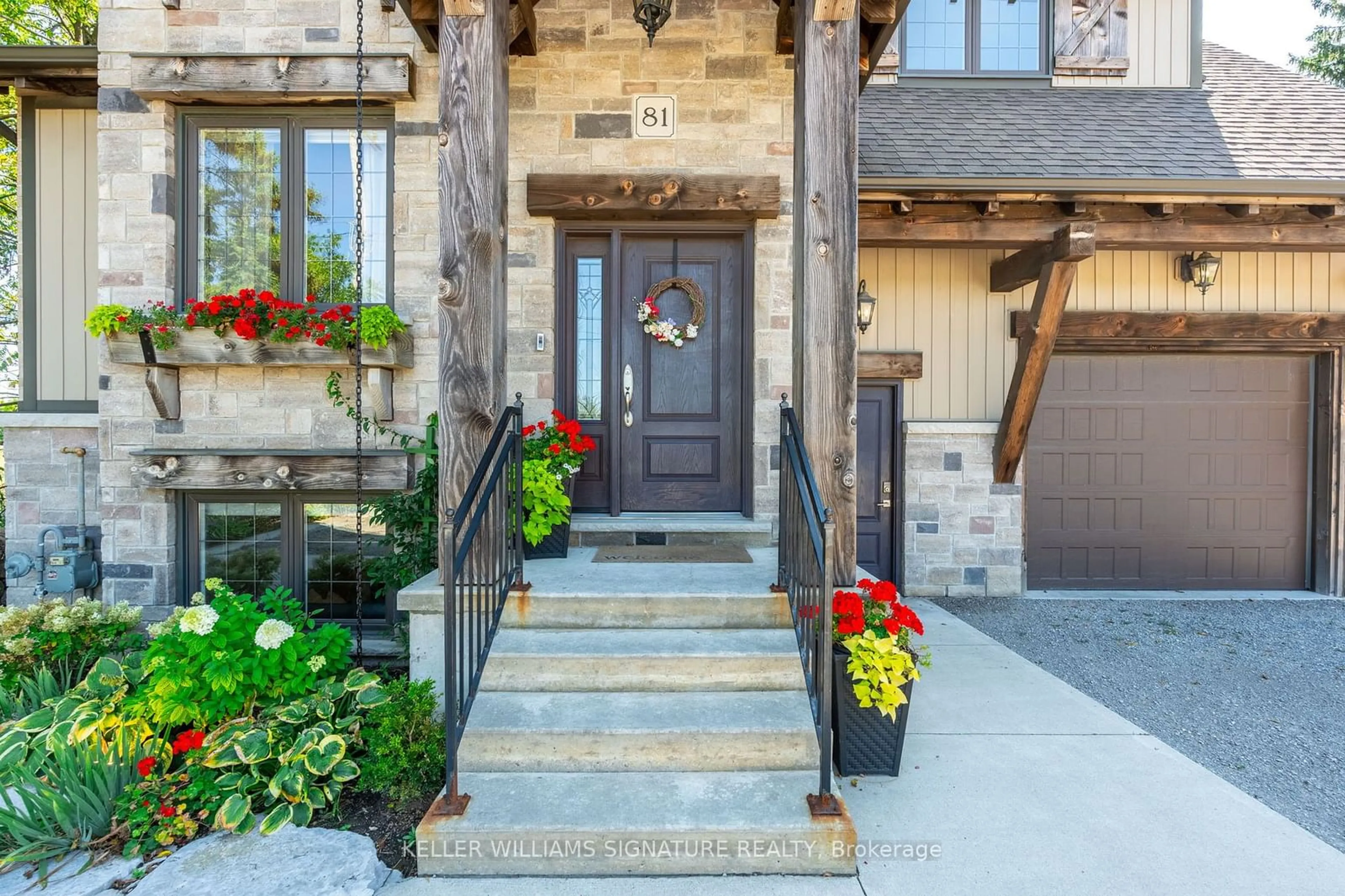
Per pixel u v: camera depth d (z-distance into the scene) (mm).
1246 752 3029
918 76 6027
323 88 4051
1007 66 6098
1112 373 5984
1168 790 2641
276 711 2646
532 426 3783
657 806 2295
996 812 2486
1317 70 12422
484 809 2279
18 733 2693
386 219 4258
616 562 3650
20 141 4625
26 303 4602
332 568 4355
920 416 5746
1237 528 6027
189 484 4062
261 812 2430
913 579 5707
